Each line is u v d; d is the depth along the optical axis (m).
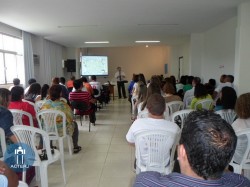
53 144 4.01
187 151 0.77
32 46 7.64
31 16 5.05
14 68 6.74
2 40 6.09
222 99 3.20
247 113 2.35
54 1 4.00
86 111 5.52
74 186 2.85
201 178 0.76
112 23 5.84
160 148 2.25
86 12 4.75
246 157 2.31
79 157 3.79
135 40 8.98
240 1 4.15
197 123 0.78
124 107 8.91
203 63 7.70
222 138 0.75
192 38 7.73
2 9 4.48
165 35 7.88
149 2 4.12
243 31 4.32
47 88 4.91
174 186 0.78
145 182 0.88
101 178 3.06
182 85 6.86
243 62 4.40
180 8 4.54
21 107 3.42
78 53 11.84
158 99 2.30
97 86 8.12
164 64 13.33
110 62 13.41
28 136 2.46
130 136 2.39
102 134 5.11
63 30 6.73
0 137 2.34
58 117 3.34
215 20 5.68
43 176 2.51
